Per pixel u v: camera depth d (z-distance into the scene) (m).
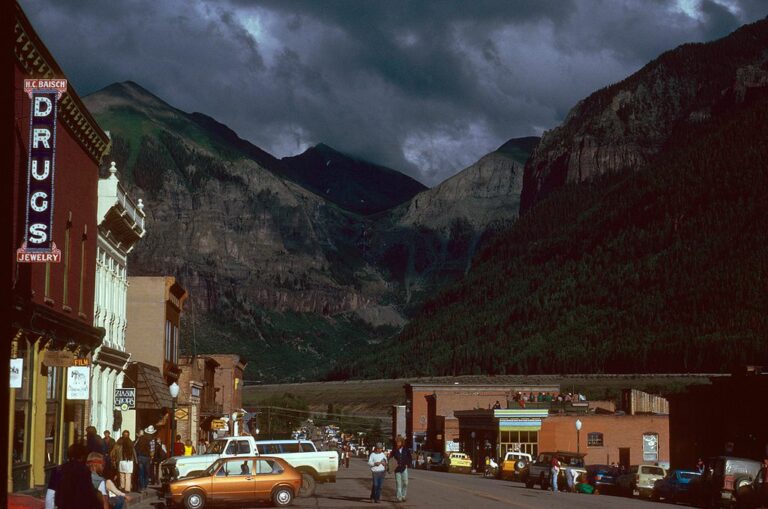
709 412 58.59
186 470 35.28
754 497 31.84
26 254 25.06
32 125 25.20
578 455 54.16
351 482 49.03
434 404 116.69
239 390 96.19
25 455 27.75
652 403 94.44
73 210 32.94
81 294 34.47
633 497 49.97
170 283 55.25
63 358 29.05
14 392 26.39
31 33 25.72
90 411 36.09
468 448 96.56
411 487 43.97
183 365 64.25
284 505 30.52
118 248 42.75
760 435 52.34
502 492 41.97
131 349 54.00
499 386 117.19
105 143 36.50
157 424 50.03
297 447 37.81
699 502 40.94
